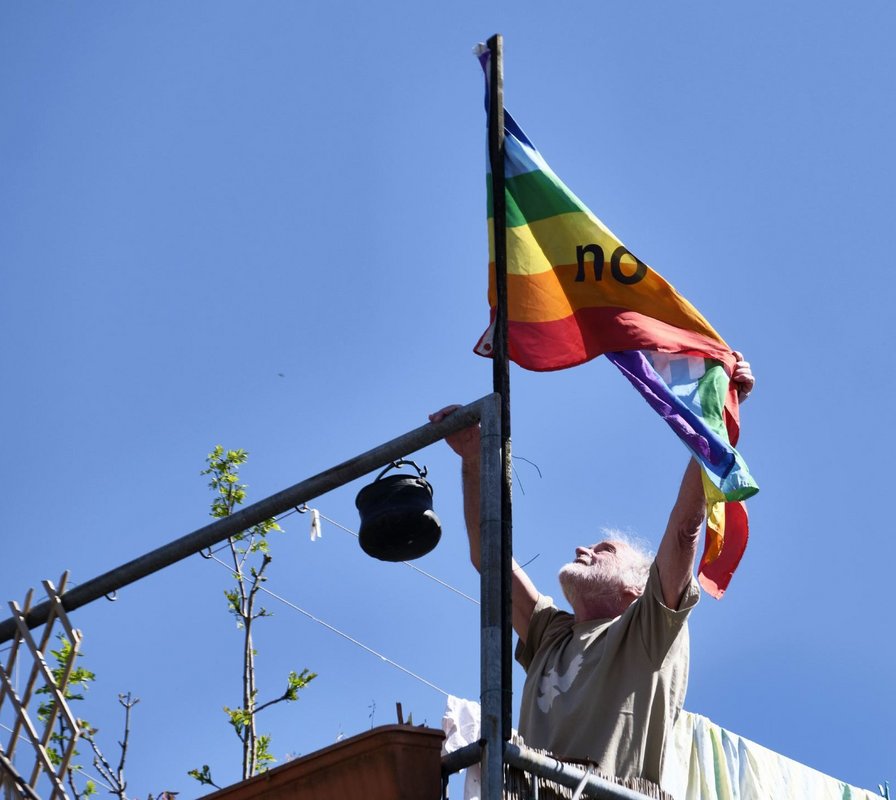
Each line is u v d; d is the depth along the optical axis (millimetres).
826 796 9828
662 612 7645
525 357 7758
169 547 7246
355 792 6230
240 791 6480
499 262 7387
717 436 7488
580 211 8070
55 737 9695
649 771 7551
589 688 7703
